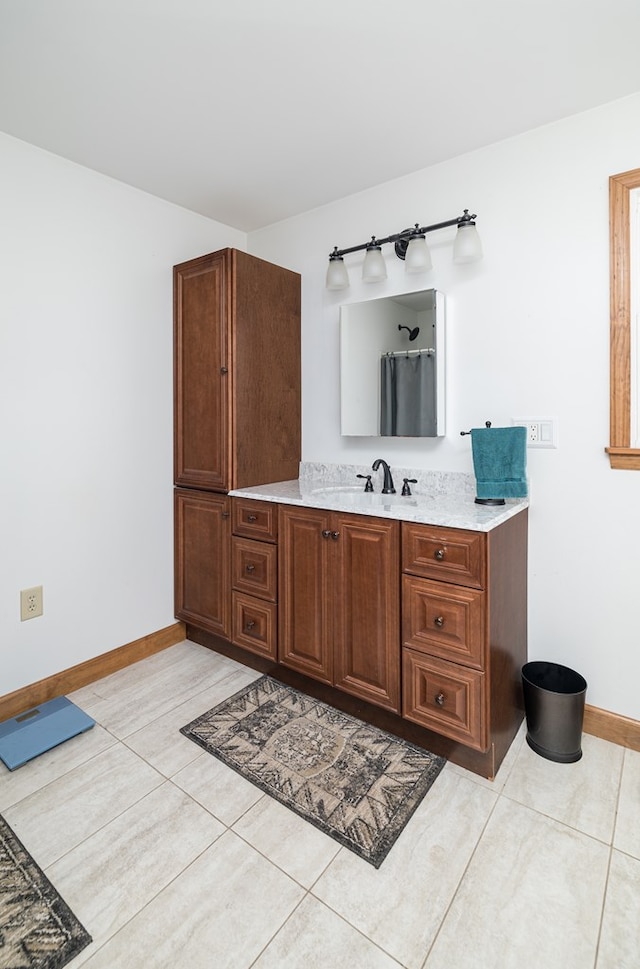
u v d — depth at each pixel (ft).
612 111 5.65
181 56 4.92
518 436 6.05
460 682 5.32
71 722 6.20
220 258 7.41
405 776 5.39
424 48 4.83
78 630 7.20
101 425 7.34
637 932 3.76
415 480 7.38
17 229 6.28
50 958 3.56
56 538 6.89
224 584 7.73
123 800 5.05
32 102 5.59
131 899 4.01
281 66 5.08
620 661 5.94
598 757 5.72
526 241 6.30
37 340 6.54
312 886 4.14
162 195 7.84
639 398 5.66
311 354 8.59
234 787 5.23
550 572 6.33
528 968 3.53
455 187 6.84
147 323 7.85
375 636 5.99
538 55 4.93
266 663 7.53
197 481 7.98
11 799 5.06
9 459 6.36
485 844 4.53
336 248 7.85
